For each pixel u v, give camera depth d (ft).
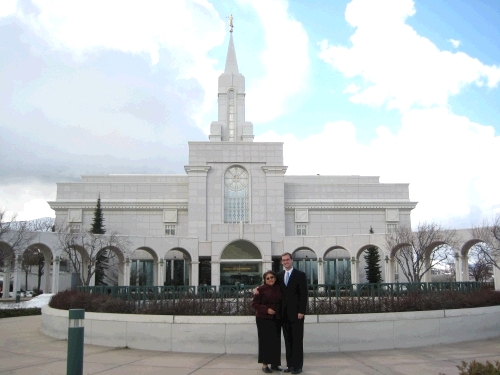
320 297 55.83
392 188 231.30
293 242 185.16
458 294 61.05
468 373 28.50
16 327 74.49
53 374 37.63
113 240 165.99
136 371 39.06
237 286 56.49
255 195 211.00
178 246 179.93
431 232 160.35
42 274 269.23
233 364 42.19
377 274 201.36
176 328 49.70
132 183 223.92
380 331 49.44
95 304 58.80
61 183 223.30
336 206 225.15
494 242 146.30
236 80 238.27
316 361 43.04
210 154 213.46
